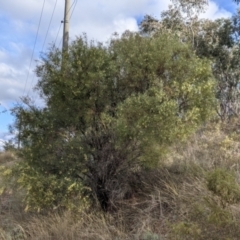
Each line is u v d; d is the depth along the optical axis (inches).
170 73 273.7
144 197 277.6
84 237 242.1
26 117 276.7
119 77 279.0
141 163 274.2
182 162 303.1
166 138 256.4
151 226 241.4
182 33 640.4
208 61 282.0
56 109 273.4
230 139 347.6
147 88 275.3
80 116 272.1
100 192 277.7
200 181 261.6
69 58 273.1
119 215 265.4
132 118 254.2
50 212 271.0
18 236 256.8
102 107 274.7
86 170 273.4
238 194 196.9
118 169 275.9
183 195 254.2
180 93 265.1
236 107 573.3
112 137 269.9
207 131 374.6
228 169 285.4
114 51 285.7
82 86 266.7
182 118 262.4
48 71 276.8
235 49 624.4
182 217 232.8
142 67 271.0
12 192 300.2
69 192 261.6
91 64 268.4
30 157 272.1
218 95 586.2
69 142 269.0
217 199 213.5
